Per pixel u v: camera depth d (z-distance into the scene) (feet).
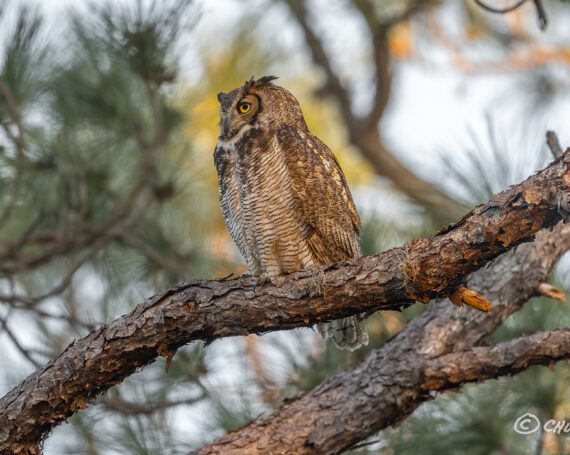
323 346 31.14
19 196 37.55
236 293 22.08
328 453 26.27
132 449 29.32
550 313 29.25
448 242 19.62
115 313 34.35
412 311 31.30
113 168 37.91
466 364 25.81
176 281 36.86
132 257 38.42
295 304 21.48
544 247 28.76
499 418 28.30
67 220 36.52
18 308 33.17
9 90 32.76
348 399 26.73
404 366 26.73
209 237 40.88
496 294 28.48
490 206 19.27
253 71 48.96
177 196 40.37
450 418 28.94
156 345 22.61
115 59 34.60
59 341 33.37
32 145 36.45
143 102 37.32
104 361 22.72
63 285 34.24
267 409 30.22
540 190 18.62
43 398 22.88
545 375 28.40
